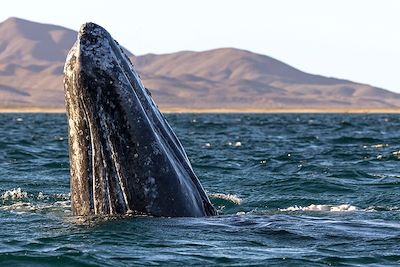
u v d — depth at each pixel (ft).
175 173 136.67
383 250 124.06
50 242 128.67
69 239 129.08
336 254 122.01
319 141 455.22
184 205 137.49
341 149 370.53
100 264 116.57
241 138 497.46
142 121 133.28
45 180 227.81
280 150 368.68
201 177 242.99
